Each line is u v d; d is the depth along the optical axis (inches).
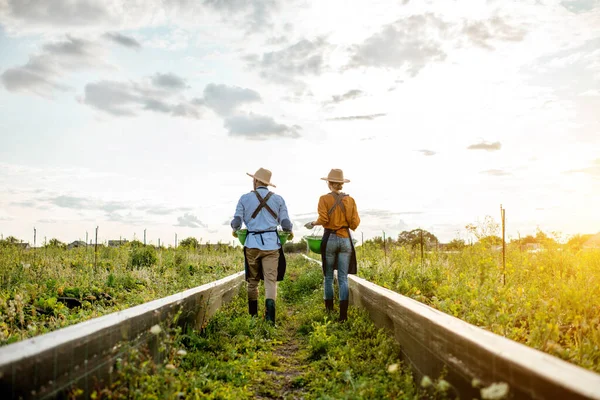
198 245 786.2
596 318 183.8
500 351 86.7
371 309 236.1
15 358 83.8
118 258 550.6
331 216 285.7
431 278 306.7
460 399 105.3
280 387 171.0
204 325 234.1
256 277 282.2
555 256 299.7
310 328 263.1
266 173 286.8
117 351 123.0
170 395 122.5
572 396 63.8
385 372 161.2
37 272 378.0
